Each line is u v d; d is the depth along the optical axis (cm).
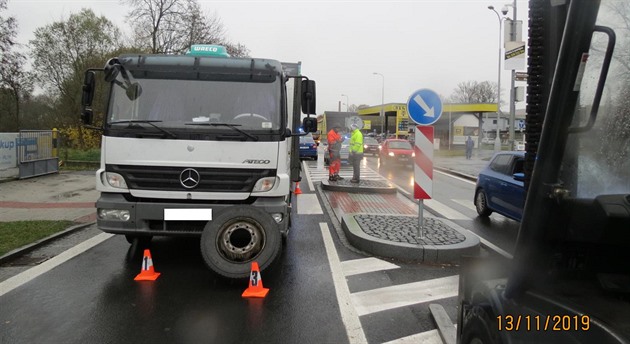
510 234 899
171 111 576
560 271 205
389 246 685
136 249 712
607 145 188
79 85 2891
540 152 187
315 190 1475
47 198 1210
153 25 2678
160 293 520
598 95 171
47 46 3145
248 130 573
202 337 409
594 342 173
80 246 730
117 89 582
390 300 512
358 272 614
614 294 196
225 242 548
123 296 509
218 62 602
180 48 2798
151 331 420
